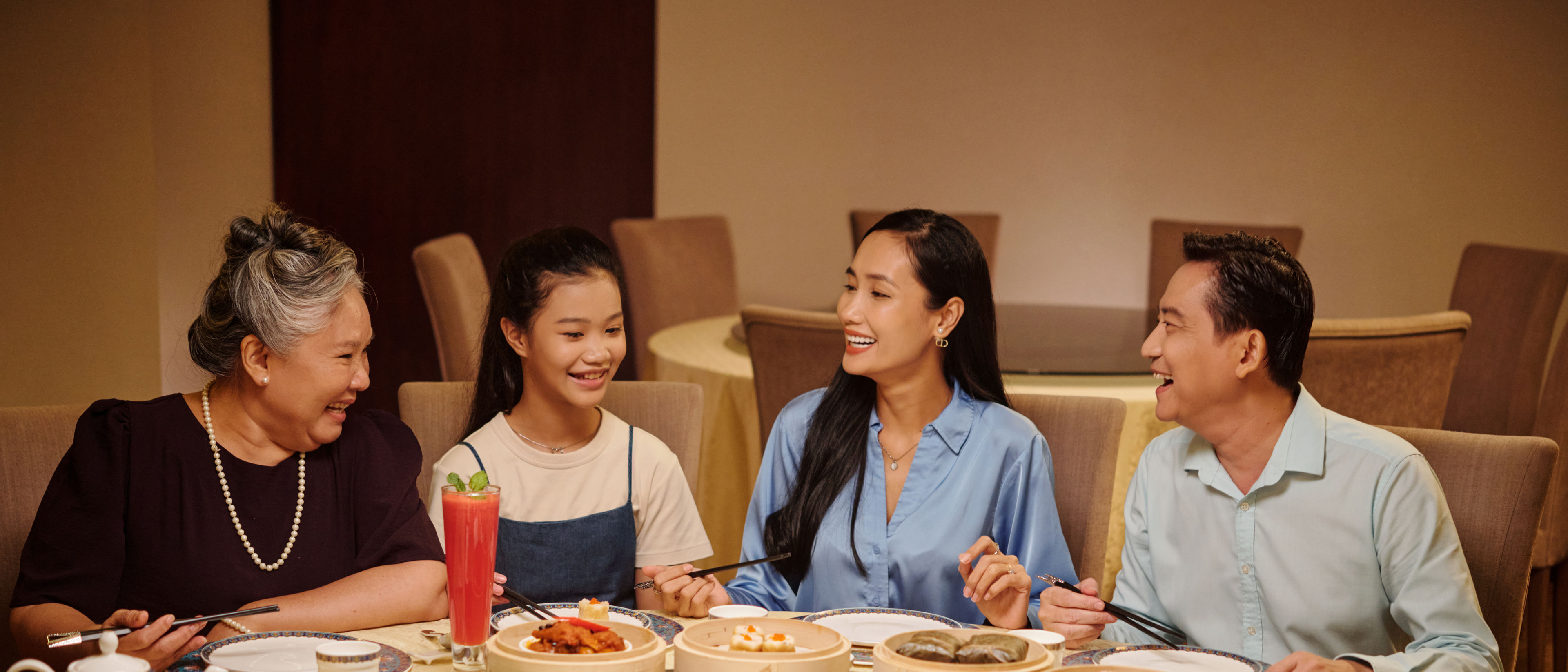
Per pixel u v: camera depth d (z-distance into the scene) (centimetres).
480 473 126
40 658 141
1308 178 524
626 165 529
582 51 517
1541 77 491
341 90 491
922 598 174
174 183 472
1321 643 157
